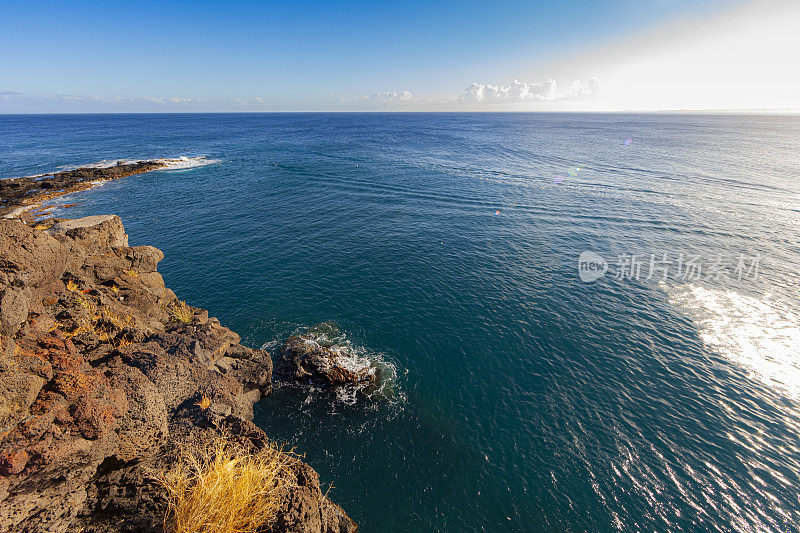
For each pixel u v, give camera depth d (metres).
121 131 163.50
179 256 30.52
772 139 117.88
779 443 14.18
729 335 20.25
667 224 37.22
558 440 14.62
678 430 14.89
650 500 12.41
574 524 11.84
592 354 19.22
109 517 7.01
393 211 43.59
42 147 101.12
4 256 11.38
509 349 19.69
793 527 11.48
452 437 14.82
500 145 102.88
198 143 114.06
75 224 17.53
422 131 163.62
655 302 23.52
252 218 41.00
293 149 98.19
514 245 33.06
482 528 11.80
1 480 5.91
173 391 10.80
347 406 16.09
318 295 24.69
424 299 24.33
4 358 7.50
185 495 7.20
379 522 11.89
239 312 22.66
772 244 31.70
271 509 7.60
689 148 91.81
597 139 119.19
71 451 6.68
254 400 15.66
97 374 8.91
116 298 15.45
